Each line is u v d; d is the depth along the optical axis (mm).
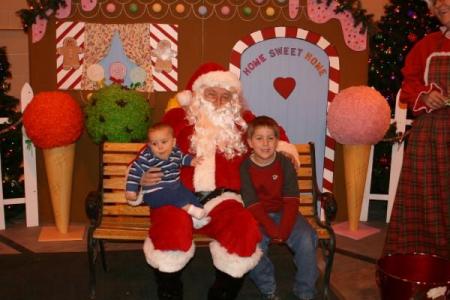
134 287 3432
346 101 4188
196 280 3566
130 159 3631
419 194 3434
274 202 3186
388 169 4844
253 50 4547
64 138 4031
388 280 2699
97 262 3824
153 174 3039
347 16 4531
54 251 4043
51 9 4328
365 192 4801
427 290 2584
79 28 4379
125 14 4406
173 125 3549
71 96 4348
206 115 3393
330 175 4750
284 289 3424
